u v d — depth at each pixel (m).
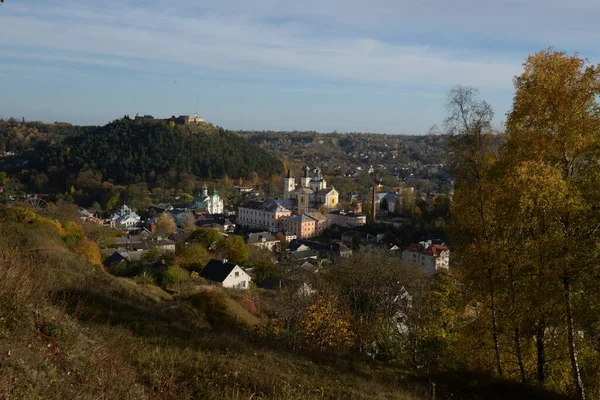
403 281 42.88
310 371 18.61
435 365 27.05
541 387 20.47
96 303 21.42
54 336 12.78
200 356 16.41
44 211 63.72
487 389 20.14
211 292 32.12
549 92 18.61
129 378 12.55
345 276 45.97
